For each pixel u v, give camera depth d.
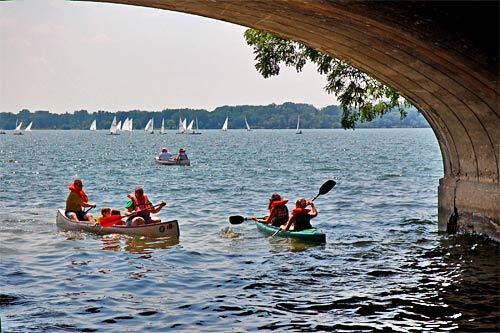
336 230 32.16
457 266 22.83
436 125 27.38
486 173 25.44
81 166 98.44
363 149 157.50
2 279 22.61
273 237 29.97
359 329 16.48
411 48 20.52
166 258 25.84
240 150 154.62
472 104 23.08
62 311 18.69
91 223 32.12
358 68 25.59
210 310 18.52
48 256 26.64
